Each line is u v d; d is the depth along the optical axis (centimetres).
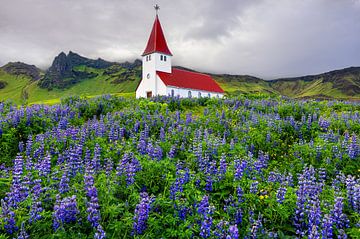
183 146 1238
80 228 664
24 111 1636
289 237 707
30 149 1193
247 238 682
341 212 728
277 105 2195
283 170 1097
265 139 1380
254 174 952
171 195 779
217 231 661
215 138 1285
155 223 684
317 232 657
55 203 697
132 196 798
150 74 6512
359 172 1077
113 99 2412
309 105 2292
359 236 679
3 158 1165
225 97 2914
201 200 740
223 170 931
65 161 989
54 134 1316
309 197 791
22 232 599
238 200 788
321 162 1137
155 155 1092
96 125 1456
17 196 714
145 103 2292
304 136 1516
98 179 820
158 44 6469
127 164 901
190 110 2441
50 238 620
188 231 662
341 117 1791
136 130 1516
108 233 665
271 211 759
